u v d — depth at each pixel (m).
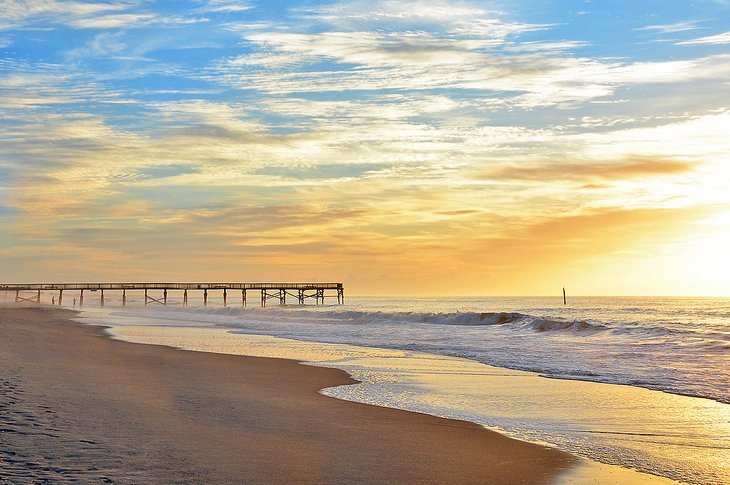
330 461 9.05
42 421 10.41
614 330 36.94
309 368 21.50
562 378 19.34
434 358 25.27
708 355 25.02
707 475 9.07
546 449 10.38
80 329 41.34
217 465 8.44
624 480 8.73
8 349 22.66
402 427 11.91
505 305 149.75
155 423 11.00
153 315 76.62
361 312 64.19
